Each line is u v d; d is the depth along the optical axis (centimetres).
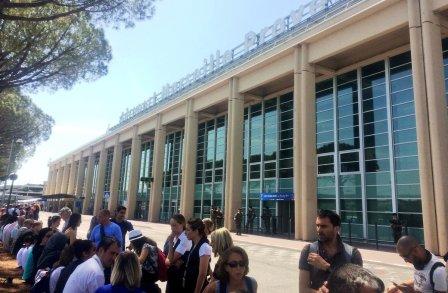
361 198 2102
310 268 320
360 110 2178
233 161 2689
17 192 12262
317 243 329
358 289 161
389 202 1958
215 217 2509
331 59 2211
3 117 2538
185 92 3488
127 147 5331
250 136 3027
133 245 521
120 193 5294
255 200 2853
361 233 2070
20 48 1177
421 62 1586
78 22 1262
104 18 1116
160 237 2103
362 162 2120
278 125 2758
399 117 1973
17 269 1003
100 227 661
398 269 1180
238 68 2736
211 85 3039
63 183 7600
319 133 2436
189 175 3275
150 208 3909
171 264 486
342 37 2005
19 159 4112
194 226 459
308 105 2144
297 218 2089
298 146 2150
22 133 2875
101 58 1365
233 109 2762
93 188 5981
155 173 3900
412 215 1844
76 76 1355
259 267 1191
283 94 2764
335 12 2088
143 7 1134
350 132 2228
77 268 414
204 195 3512
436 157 1479
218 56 3191
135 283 349
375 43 1978
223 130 3422
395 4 1759
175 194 3975
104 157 5559
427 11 1595
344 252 319
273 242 1938
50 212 6059
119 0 1081
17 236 1176
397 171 1945
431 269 348
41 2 930
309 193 2055
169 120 3800
